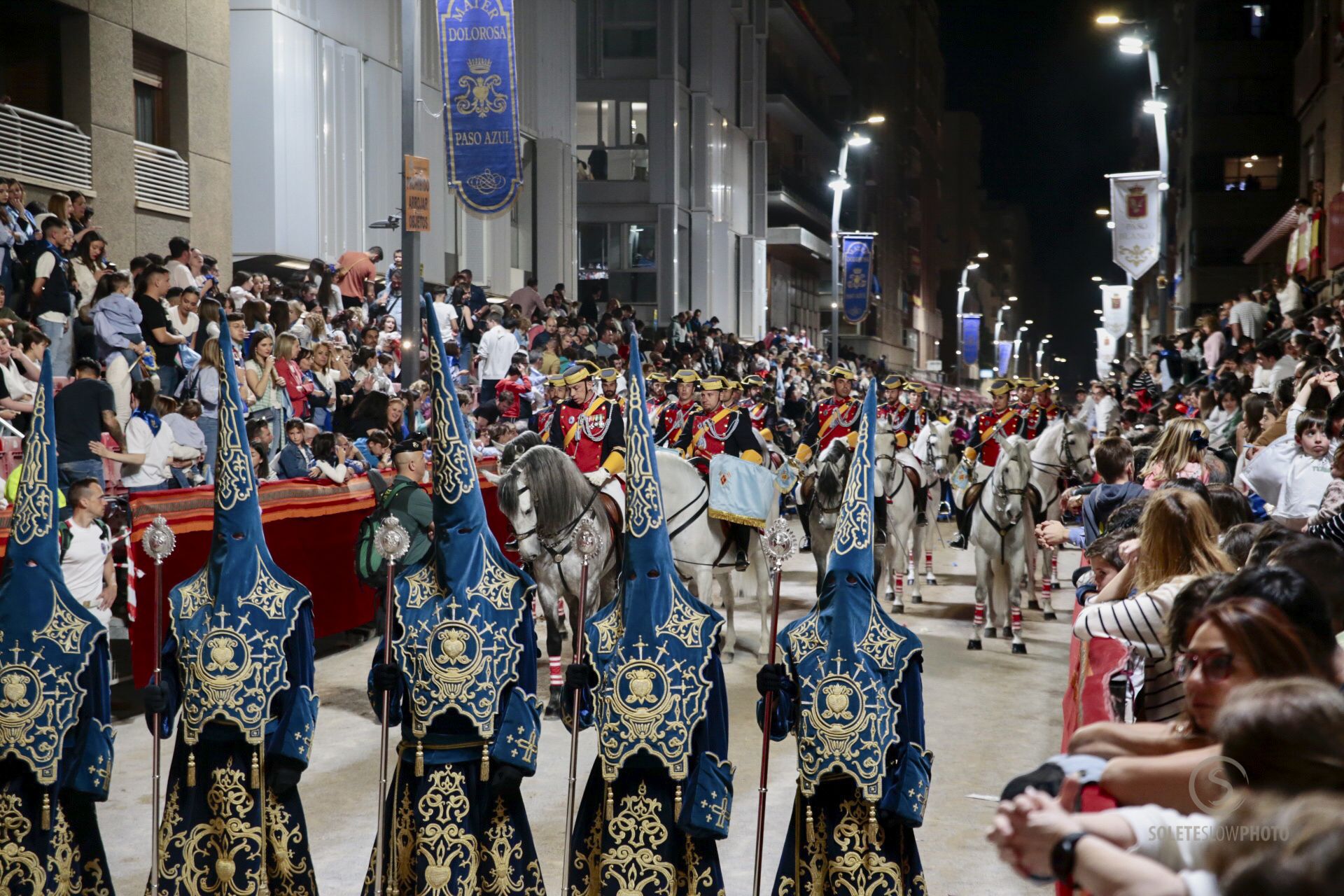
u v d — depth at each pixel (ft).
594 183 140.67
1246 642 9.14
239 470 17.26
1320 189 103.19
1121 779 9.51
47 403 17.07
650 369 79.51
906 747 15.48
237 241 71.41
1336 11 108.37
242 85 70.74
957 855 22.40
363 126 80.18
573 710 16.74
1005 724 31.50
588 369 36.32
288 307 53.72
